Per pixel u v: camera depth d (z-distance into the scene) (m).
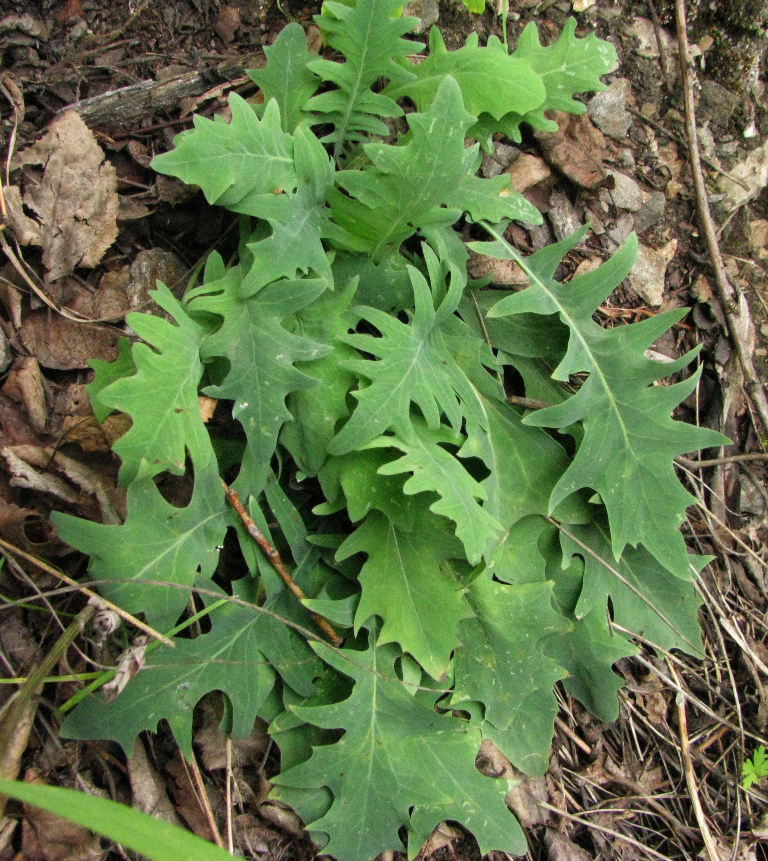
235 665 0.31
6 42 0.34
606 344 0.36
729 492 0.44
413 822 0.32
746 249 0.46
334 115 0.35
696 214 0.44
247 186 0.30
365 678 0.32
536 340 0.37
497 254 0.35
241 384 0.30
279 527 0.33
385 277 0.34
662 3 0.44
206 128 0.29
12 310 0.33
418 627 0.32
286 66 0.34
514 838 0.32
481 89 0.34
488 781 0.33
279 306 0.30
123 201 0.35
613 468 0.35
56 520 0.27
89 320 0.34
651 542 0.35
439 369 0.33
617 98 0.43
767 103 0.46
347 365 0.30
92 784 0.31
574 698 0.39
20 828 0.30
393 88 0.36
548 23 0.43
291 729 0.32
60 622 0.30
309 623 0.32
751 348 0.45
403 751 0.32
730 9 0.44
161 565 0.29
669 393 0.36
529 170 0.41
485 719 0.34
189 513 0.30
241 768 0.33
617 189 0.43
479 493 0.32
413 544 0.33
